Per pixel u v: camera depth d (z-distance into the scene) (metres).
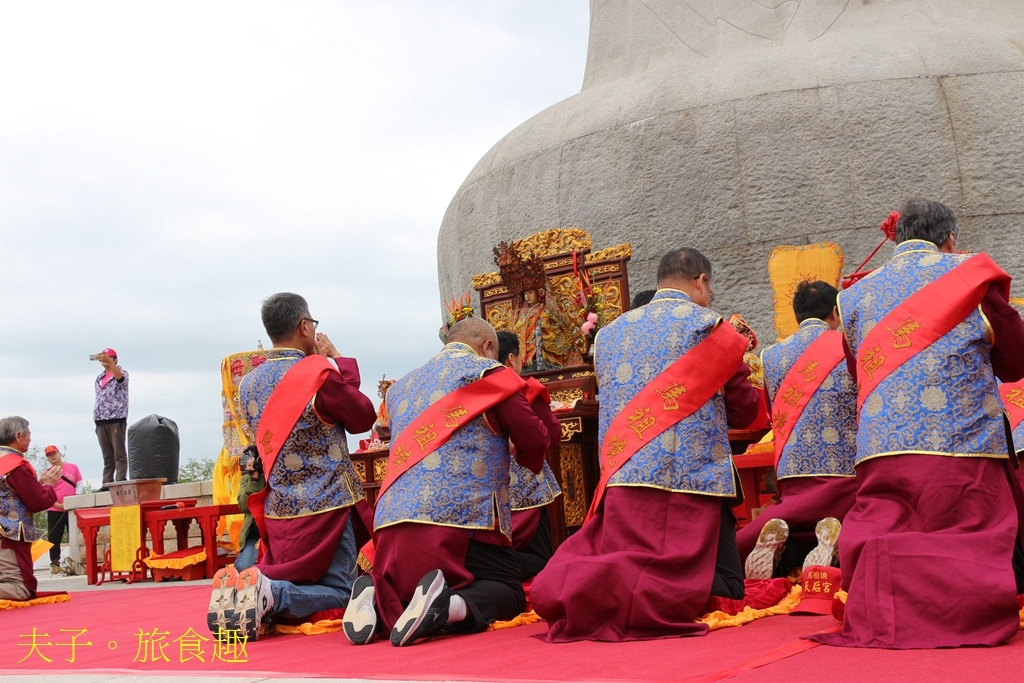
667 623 3.92
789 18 11.03
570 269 7.41
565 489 6.77
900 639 3.34
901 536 3.54
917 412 3.76
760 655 3.36
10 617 6.95
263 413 5.13
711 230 9.82
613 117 10.53
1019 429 4.71
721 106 9.97
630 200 10.20
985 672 2.85
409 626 4.12
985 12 10.88
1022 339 3.86
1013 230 9.31
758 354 8.59
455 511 4.47
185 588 9.05
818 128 9.64
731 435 7.21
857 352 4.04
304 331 5.33
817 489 5.14
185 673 3.58
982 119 9.48
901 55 9.86
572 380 6.88
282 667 3.72
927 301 3.85
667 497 4.22
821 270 9.13
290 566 4.94
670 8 11.65
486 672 3.32
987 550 3.49
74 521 12.77
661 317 4.47
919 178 9.44
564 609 3.98
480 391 4.58
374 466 7.88
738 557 4.40
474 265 11.67
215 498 10.37
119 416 12.50
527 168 11.10
